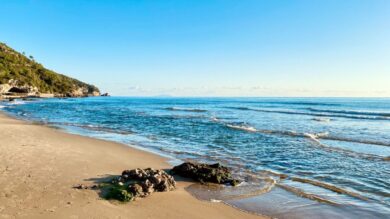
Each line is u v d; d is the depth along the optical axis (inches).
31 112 1909.4
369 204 370.6
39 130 930.1
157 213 316.8
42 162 487.8
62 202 323.3
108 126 1191.6
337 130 1133.7
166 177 410.6
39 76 6658.5
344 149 729.0
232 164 564.1
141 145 757.3
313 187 432.8
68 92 7042.3
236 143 801.6
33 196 335.6
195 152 673.6
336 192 412.2
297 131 1085.8
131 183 379.2
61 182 390.0
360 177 487.5
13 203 312.0
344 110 2509.8
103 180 408.5
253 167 544.7
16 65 6077.8
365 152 703.7
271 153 671.8
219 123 1332.4
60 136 822.5
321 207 357.4
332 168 542.9
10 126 970.7
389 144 821.9
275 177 481.1
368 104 3944.4
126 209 319.6
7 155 518.3
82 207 312.7
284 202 370.3
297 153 673.0
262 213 336.2
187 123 1333.7
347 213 342.0
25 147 603.8
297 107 3134.8
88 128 1107.3
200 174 448.8
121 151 650.8
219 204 357.1
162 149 703.1
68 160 517.3
